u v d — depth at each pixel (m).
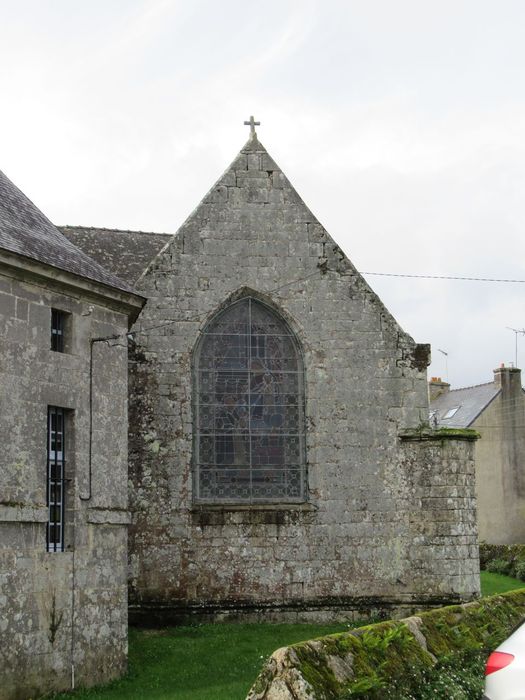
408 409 22.66
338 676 9.21
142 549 21.00
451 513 21.88
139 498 21.20
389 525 22.02
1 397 14.27
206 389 22.23
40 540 14.69
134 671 16.31
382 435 22.45
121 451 16.97
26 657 14.07
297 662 8.91
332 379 22.56
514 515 47.81
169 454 21.50
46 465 15.14
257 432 22.27
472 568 21.83
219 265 22.61
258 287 22.66
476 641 12.34
